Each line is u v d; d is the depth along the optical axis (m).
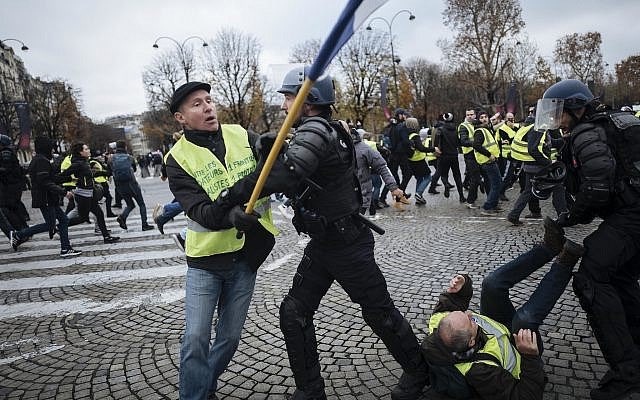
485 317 2.77
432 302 4.24
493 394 2.39
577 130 2.61
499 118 11.56
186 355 2.41
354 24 1.67
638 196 2.53
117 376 3.31
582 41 54.91
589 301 2.56
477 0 41.72
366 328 3.76
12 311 4.84
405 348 2.56
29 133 23.77
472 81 44.12
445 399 2.69
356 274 2.45
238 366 3.31
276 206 10.80
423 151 9.35
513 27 42.44
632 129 2.51
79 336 4.09
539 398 2.43
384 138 14.89
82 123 59.88
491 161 8.07
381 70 41.25
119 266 6.37
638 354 2.53
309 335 2.60
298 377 2.60
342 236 2.39
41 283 5.79
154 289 5.24
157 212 5.76
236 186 2.13
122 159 8.75
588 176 2.51
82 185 7.63
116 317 4.47
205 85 2.50
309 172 2.13
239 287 2.65
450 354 2.48
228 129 2.68
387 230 7.41
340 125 2.40
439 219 8.03
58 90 53.19
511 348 2.57
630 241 2.54
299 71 2.44
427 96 62.91
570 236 6.12
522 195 7.00
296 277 2.61
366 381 3.01
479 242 6.23
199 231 2.49
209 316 2.49
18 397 3.13
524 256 2.84
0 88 57.28
